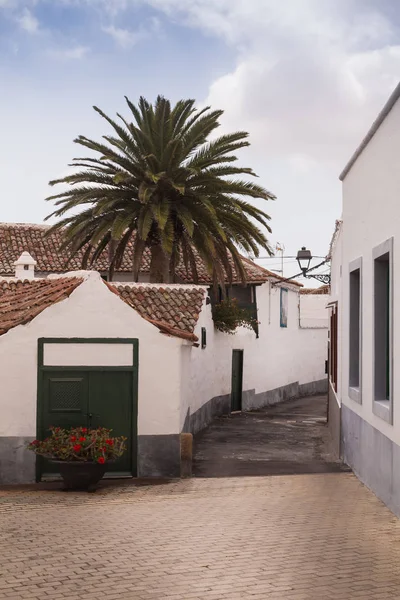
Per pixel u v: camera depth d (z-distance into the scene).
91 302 14.29
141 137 25.73
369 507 11.16
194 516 10.44
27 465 13.94
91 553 8.31
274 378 35.50
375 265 12.40
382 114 11.56
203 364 23.95
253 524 9.89
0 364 13.93
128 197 26.23
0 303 17.28
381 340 12.45
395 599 6.85
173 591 7.01
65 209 25.98
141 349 14.46
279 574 7.57
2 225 35.03
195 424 22.22
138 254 25.59
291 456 17.98
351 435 15.32
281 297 36.53
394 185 10.91
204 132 25.97
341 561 8.05
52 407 14.12
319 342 42.66
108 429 14.16
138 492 12.80
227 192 26.14
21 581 7.27
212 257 25.39
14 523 9.88
